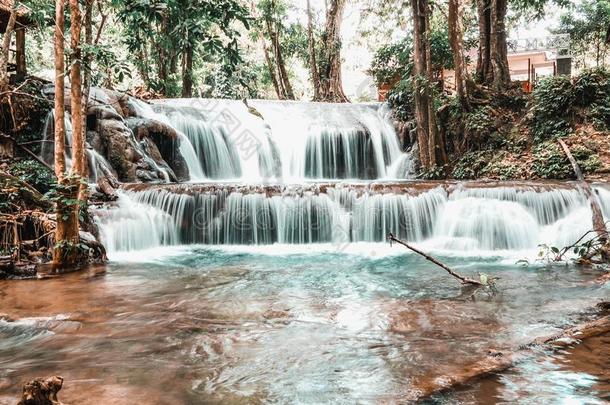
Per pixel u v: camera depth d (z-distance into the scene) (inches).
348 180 676.1
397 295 235.0
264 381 135.4
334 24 1019.3
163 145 563.2
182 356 154.9
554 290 237.0
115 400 123.0
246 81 1079.6
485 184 408.8
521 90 708.0
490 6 725.9
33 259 311.7
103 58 315.6
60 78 286.8
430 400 120.8
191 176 584.1
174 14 344.8
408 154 703.7
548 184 401.4
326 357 152.6
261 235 405.1
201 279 276.1
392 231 408.8
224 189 406.0
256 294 240.1
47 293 239.9
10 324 188.5
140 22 357.7
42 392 105.8
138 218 378.6
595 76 595.5
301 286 258.2
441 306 211.8
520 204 393.7
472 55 1238.3
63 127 291.7
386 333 175.5
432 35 789.2
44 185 387.5
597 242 339.0
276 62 1077.8
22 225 314.7
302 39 1080.2
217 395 126.6
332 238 408.5
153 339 171.8
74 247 297.3
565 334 165.5
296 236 407.2
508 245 383.2
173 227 397.7
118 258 343.3
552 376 133.4
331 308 212.2
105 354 156.9
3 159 424.8
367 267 313.0
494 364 141.9
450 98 713.0
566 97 599.2
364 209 410.3
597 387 126.2
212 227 403.5
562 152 554.9
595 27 999.6
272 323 190.4
